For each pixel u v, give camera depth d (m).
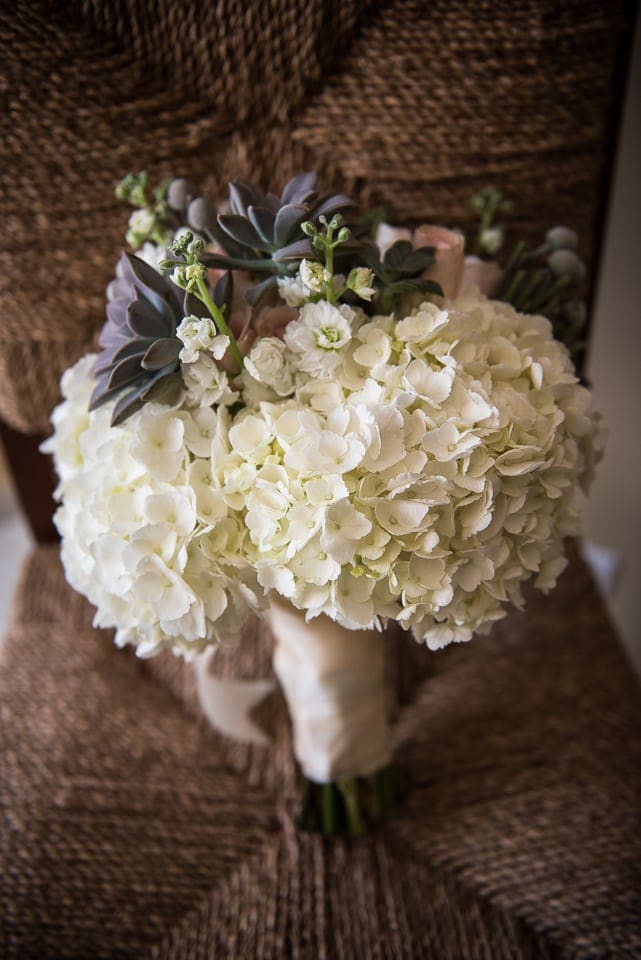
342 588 0.42
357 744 0.60
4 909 0.58
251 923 0.58
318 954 0.57
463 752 0.69
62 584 0.84
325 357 0.42
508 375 0.46
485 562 0.43
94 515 0.45
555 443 0.46
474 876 0.61
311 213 0.45
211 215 0.48
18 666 0.75
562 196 0.66
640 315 0.90
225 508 0.43
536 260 0.61
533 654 0.75
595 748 0.67
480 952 0.57
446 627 0.46
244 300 0.46
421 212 0.66
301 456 0.41
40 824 0.62
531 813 0.64
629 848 0.60
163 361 0.43
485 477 0.42
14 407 0.74
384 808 0.65
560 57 0.58
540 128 0.61
